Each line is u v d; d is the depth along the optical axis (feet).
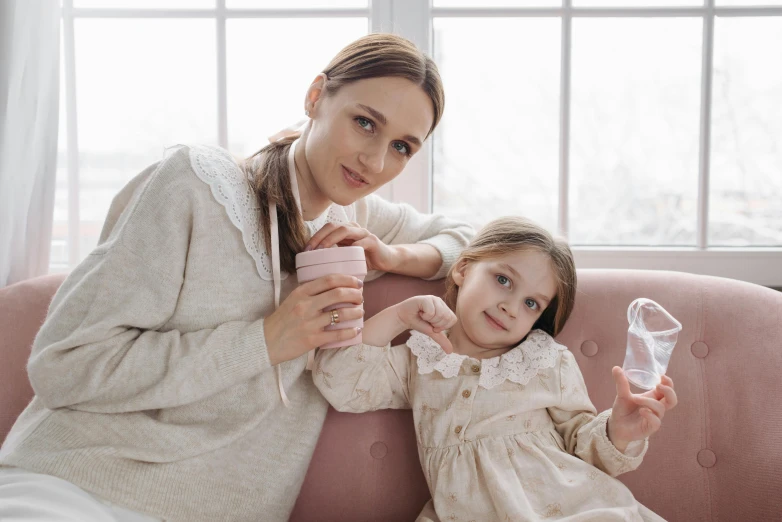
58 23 4.76
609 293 4.11
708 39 5.14
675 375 3.88
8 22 4.35
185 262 3.16
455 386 3.66
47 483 2.87
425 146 5.27
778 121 5.21
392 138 3.17
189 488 3.12
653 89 5.28
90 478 2.95
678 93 5.27
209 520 3.17
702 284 4.10
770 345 3.77
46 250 4.88
